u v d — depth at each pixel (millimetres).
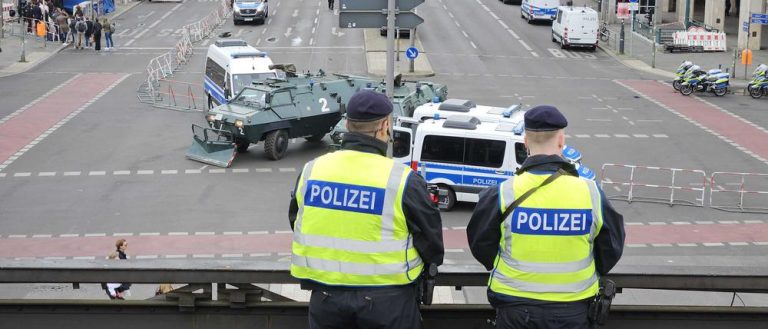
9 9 63656
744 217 26375
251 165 31406
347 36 63219
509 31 67750
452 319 5578
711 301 15859
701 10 81750
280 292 16562
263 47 58844
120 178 29609
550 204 4898
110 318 5770
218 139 31734
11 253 22797
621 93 46250
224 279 5539
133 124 37469
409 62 53094
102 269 5523
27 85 46094
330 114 33094
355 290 4824
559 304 4910
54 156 32188
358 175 4828
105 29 58219
